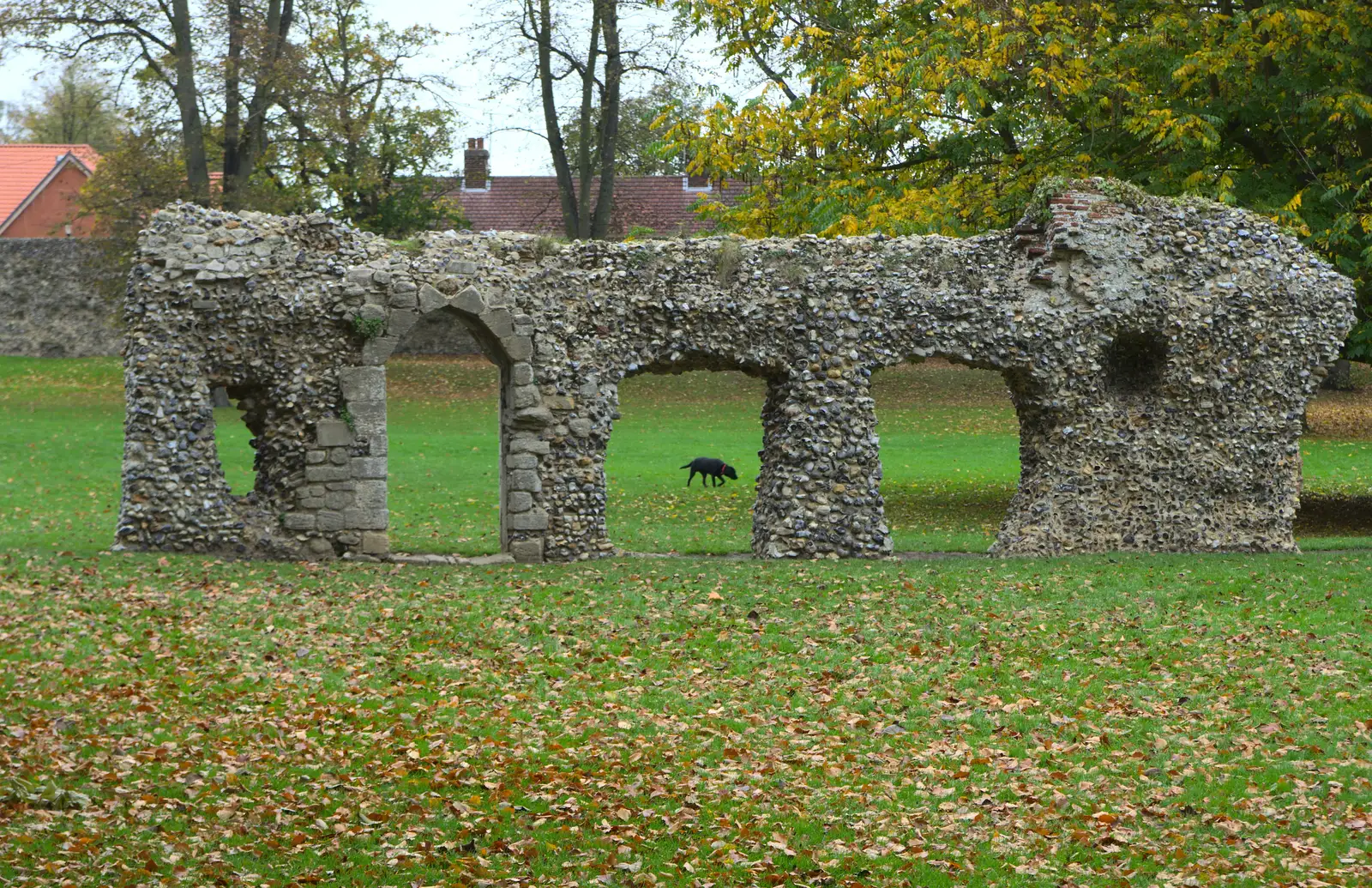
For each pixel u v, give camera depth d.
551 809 10.27
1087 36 26.11
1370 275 23.97
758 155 27.34
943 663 14.59
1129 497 21.59
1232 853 9.72
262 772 10.89
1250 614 16.72
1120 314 21.34
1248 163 26.22
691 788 10.81
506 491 20.42
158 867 8.94
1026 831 10.10
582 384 20.22
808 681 13.97
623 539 22.80
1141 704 13.23
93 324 50.66
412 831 9.76
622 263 20.50
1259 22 24.94
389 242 20.16
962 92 25.14
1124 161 26.14
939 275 21.14
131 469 19.16
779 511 20.61
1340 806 10.54
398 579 18.09
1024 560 20.36
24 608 15.68
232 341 19.42
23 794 9.88
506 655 14.62
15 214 61.69
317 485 19.58
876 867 9.43
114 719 11.96
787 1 28.23
